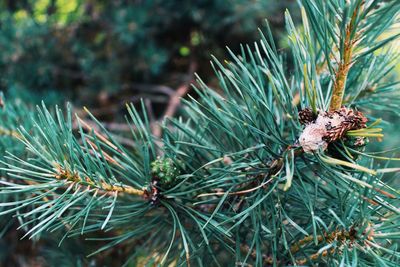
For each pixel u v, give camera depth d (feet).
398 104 1.75
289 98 1.42
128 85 3.95
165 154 1.59
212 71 4.06
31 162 1.78
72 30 4.03
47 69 3.83
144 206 1.59
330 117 1.34
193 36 4.10
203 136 1.65
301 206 1.60
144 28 3.91
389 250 1.33
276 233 1.46
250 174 1.51
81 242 2.28
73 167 1.41
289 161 1.40
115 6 4.06
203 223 1.51
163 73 4.12
